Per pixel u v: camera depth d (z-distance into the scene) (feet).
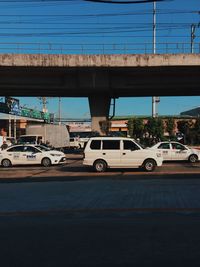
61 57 143.84
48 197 50.31
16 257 24.62
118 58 144.05
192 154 111.45
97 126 173.78
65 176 79.82
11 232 31.37
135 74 155.53
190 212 38.47
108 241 27.91
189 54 142.10
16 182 70.59
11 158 106.42
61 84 156.97
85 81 154.51
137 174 81.35
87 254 24.86
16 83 156.56
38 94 182.80
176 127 230.07
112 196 49.98
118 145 88.53
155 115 232.53
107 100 174.50
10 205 44.68
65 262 23.36
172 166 100.37
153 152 88.12
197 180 67.67
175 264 22.61
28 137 166.09
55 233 30.71
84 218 36.52
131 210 39.93
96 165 88.28
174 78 155.94
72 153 168.04
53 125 184.65
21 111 251.19
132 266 22.36
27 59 143.33
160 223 33.53
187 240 27.78
